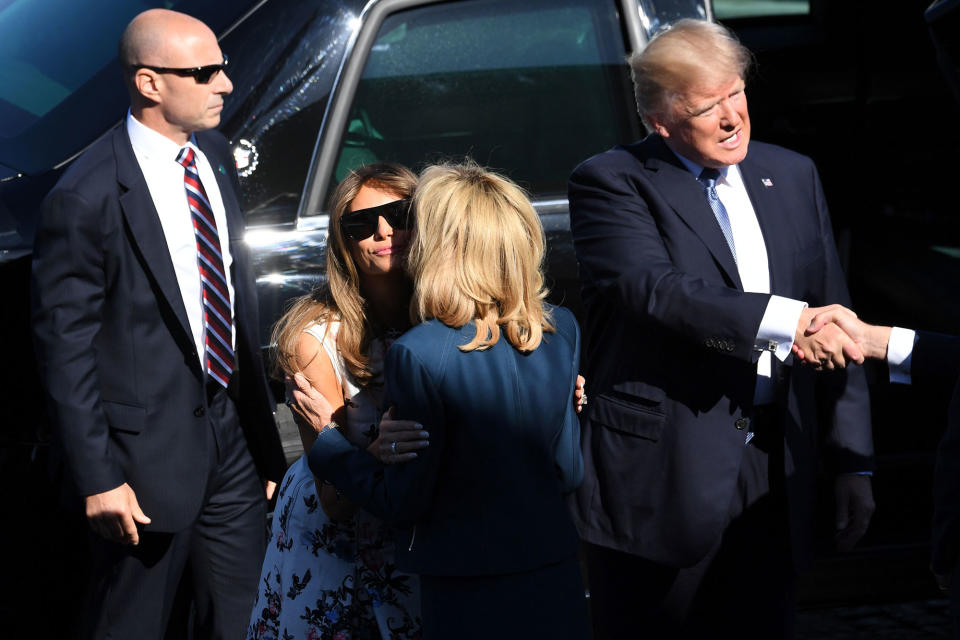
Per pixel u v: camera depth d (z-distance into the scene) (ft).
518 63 34.14
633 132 34.30
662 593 28.76
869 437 28.60
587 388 29.25
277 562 27.09
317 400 24.93
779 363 27.37
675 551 27.27
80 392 27.32
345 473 23.77
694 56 25.59
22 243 30.50
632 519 27.81
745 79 26.53
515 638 22.53
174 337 28.76
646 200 27.43
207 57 28.07
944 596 40.14
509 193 23.11
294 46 33.14
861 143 66.85
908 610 39.37
